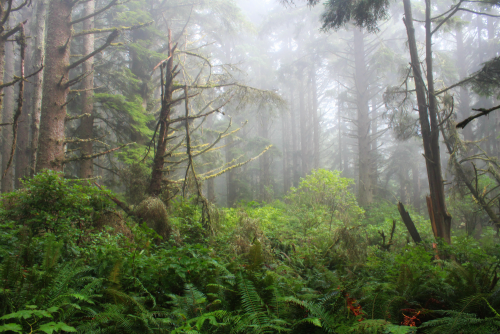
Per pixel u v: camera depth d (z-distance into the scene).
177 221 6.71
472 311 2.86
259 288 3.08
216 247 6.07
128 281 3.16
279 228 9.12
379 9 7.37
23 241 3.29
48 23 8.96
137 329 2.37
